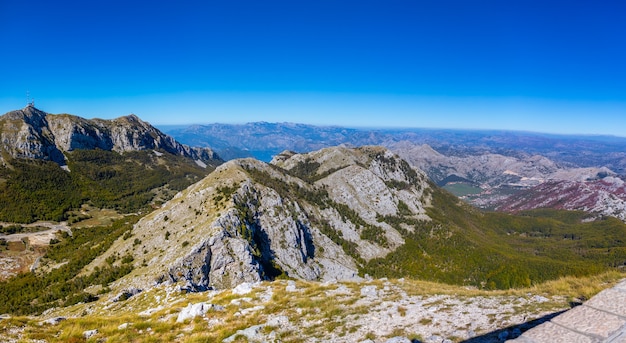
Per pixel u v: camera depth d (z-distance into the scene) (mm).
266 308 29812
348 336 21656
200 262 131625
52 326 30172
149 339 25906
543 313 20094
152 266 135750
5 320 29500
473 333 18594
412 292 31266
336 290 34406
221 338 24078
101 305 91062
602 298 16906
